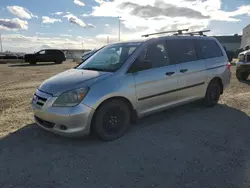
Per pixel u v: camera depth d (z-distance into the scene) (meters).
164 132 3.90
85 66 4.27
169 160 2.96
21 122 4.51
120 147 3.36
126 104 3.73
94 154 3.16
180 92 4.47
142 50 3.98
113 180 2.55
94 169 2.78
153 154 3.13
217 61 5.29
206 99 5.16
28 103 6.06
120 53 4.14
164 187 2.41
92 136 3.75
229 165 2.81
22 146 3.44
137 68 3.80
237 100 5.95
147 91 3.89
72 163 2.93
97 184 2.49
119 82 3.55
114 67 3.78
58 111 3.23
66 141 3.59
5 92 7.64
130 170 2.75
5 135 3.86
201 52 5.01
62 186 2.46
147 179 2.56
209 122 4.35
